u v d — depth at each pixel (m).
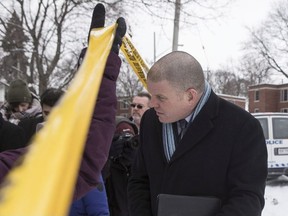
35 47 14.54
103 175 3.14
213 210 1.81
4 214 0.29
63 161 0.34
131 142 3.22
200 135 1.88
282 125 10.94
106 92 1.31
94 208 2.41
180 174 1.91
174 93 1.84
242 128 1.88
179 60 1.85
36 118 4.29
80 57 1.31
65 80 14.36
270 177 10.67
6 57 15.95
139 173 2.19
